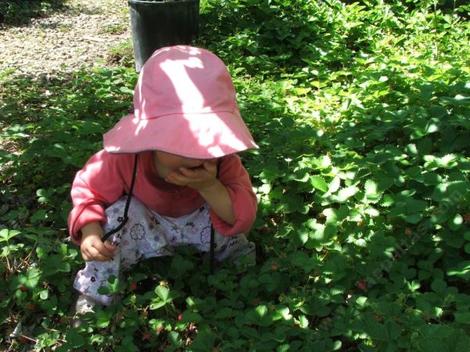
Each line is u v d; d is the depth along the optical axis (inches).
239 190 55.3
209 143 48.5
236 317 53.2
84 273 57.0
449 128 71.7
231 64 121.8
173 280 60.7
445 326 48.0
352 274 56.3
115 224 55.6
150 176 55.2
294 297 55.2
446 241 58.1
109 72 109.4
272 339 50.5
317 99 97.8
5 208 74.2
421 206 59.6
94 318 54.4
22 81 118.7
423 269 57.0
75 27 189.5
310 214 68.7
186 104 49.5
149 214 57.6
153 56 52.6
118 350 51.9
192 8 131.8
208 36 140.7
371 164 66.9
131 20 131.6
